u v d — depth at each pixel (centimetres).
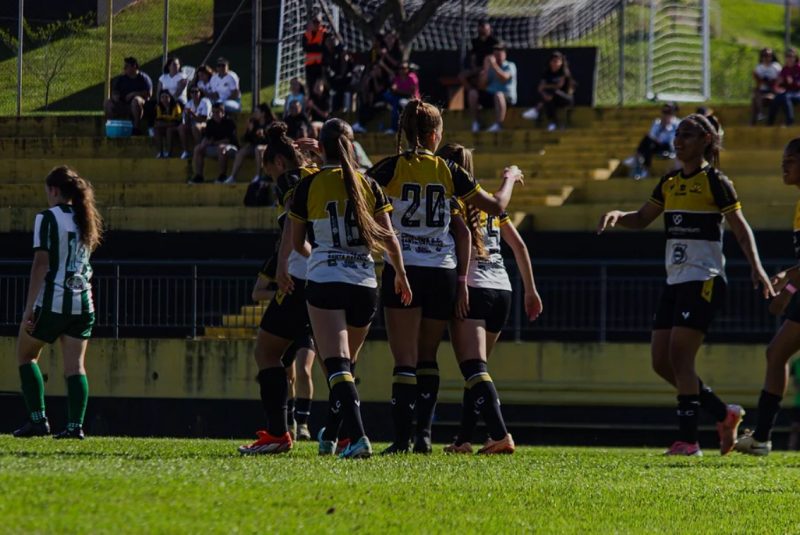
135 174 9850
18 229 8812
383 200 3175
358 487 2494
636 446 7312
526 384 7375
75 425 4031
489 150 10025
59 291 3944
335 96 10650
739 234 3994
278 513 2108
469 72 10369
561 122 10388
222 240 8569
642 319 7569
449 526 2111
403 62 10450
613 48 15750
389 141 9900
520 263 3781
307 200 3159
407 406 3450
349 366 3203
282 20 11512
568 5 12312
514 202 8850
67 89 10981
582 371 7344
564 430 7381
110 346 7525
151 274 8319
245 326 7650
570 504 2473
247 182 9444
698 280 4044
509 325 7812
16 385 7506
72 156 10294
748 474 3259
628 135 10050
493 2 12338
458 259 3431
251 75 11606
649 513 2412
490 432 3581
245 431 7400
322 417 7181
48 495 2095
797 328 3891
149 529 1859
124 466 2684
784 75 10131
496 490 2600
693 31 15925
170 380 7469
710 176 4012
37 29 11038
